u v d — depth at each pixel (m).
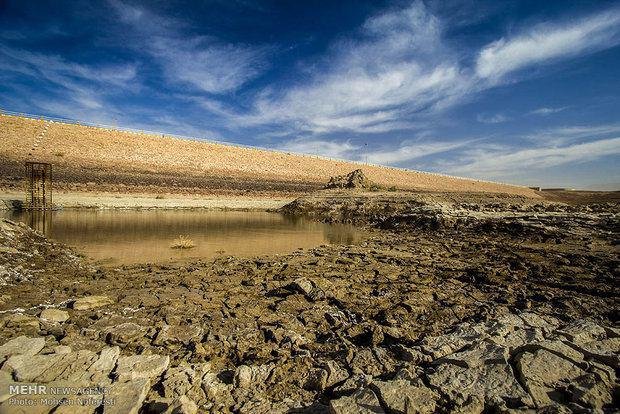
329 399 4.35
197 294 8.45
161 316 6.99
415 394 4.03
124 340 5.80
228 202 40.22
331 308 7.81
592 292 9.13
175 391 4.32
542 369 4.46
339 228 25.59
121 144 50.62
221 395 4.41
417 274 10.96
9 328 5.93
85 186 36.00
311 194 42.72
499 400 3.94
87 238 15.92
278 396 4.45
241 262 12.15
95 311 7.09
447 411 3.79
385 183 69.25
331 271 11.05
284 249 15.39
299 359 5.29
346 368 5.06
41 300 7.52
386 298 8.54
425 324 6.94
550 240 16.97
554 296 8.76
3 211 24.78
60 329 6.02
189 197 40.72
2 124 43.25
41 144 42.75
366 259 13.09
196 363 5.23
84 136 48.66
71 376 4.35
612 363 4.64
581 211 23.86
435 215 24.42
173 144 57.59
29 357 4.76
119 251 13.45
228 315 7.25
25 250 11.51
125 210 31.05
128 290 8.55
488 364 4.68
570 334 5.60
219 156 59.91
